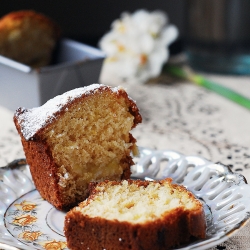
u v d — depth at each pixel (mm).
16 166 501
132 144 480
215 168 476
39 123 441
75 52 757
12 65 646
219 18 801
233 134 620
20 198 466
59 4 966
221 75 833
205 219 394
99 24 986
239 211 410
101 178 472
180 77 828
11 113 689
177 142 601
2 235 405
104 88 454
